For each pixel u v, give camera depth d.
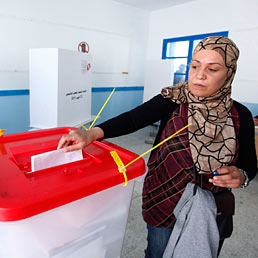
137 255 1.34
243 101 3.60
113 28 4.06
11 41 2.92
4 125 3.08
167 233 0.79
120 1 3.99
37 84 2.02
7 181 0.45
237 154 0.74
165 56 4.54
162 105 0.75
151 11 4.63
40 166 0.50
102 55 3.98
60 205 0.43
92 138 0.61
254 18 3.29
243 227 1.66
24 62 3.07
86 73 2.45
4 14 2.79
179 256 0.68
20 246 0.44
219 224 0.75
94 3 3.68
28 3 2.97
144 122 0.73
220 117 0.69
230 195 0.75
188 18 4.07
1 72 2.90
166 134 0.74
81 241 0.54
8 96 3.03
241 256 1.39
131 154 0.64
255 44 3.34
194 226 0.67
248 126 0.74
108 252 0.64
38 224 0.44
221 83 0.65
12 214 0.37
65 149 0.54
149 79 4.13
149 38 4.77
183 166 0.70
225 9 3.58
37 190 0.43
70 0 3.38
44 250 0.48
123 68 4.39
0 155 0.59
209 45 0.63
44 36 3.20
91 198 0.51
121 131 0.69
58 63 1.90
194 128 0.68
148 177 0.82
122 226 0.64
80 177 0.49
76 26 3.53
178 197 0.72
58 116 2.00
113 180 0.51
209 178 0.73
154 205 0.77
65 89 2.06
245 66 3.50
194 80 0.66
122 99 4.56
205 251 0.66
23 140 0.72
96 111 4.15
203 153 0.67
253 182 2.38
